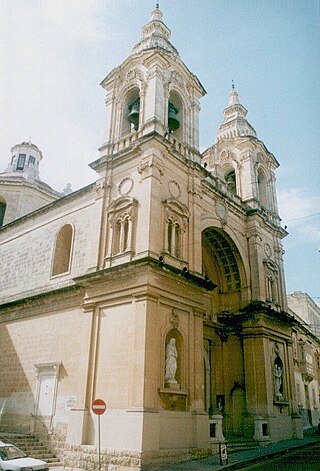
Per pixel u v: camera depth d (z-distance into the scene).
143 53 24.61
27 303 24.09
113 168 22.64
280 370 26.97
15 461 13.56
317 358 49.31
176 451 16.53
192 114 25.56
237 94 37.00
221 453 16.33
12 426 21.58
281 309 29.45
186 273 19.33
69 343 20.69
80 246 22.94
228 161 32.59
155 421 16.00
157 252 19.05
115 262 19.81
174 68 25.17
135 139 22.52
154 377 16.73
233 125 34.47
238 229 28.48
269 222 30.89
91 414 17.72
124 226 20.52
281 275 30.92
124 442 15.88
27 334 23.53
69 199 25.14
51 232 25.73
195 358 19.23
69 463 17.16
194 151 23.95
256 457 18.03
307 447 22.75
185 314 19.59
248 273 28.17
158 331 17.67
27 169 41.00
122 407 16.69
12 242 28.73
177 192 21.78
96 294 19.69
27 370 22.45
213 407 25.61
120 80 25.70
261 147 33.12
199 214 22.72
